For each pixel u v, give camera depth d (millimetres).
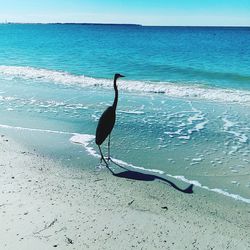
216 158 10117
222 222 6934
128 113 14906
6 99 17078
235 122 13625
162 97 18312
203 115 14672
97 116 14148
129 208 7297
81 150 10578
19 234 6008
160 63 33312
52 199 7406
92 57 37969
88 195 7793
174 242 6129
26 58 36969
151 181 8688
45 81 22766
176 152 10547
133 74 26859
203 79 24656
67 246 5762
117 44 60938
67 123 13180
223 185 8516
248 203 7703
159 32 138000
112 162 9797
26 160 9656
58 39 77000
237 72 27781
